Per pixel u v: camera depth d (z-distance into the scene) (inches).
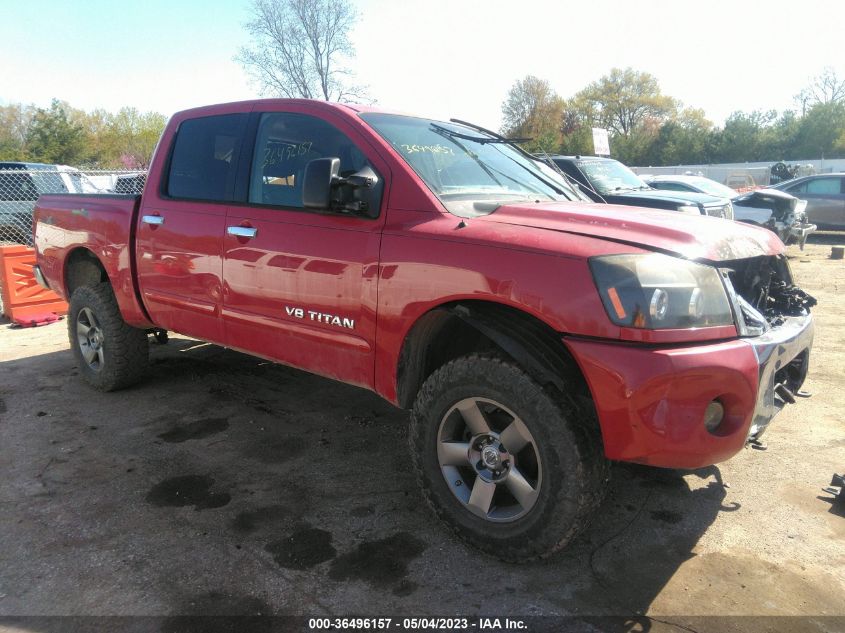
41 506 127.0
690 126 2449.6
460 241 107.0
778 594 100.5
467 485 113.7
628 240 100.3
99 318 184.9
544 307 97.2
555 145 2269.9
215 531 118.4
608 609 97.3
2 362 226.4
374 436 163.0
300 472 143.0
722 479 138.2
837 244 624.4
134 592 100.6
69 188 530.6
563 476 98.2
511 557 105.7
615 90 2866.6
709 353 93.8
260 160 142.9
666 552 112.0
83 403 184.4
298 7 1194.0
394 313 114.4
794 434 160.4
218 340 152.5
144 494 132.3
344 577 105.0
